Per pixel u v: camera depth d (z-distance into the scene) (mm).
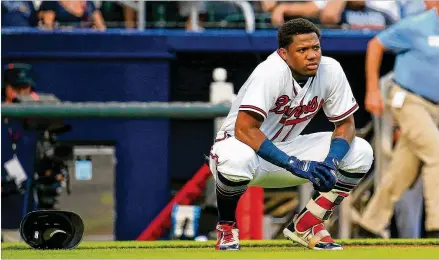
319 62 15477
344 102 16234
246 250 16656
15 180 28812
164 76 29938
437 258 14250
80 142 29719
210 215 29281
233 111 16422
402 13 30594
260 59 30938
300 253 15484
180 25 31422
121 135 29828
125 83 29891
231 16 31094
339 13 30594
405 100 28219
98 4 31469
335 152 15797
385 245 19797
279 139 16719
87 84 29828
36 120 26703
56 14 30672
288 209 30000
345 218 29078
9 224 28844
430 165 27984
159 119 29859
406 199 29391
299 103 16047
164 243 20672
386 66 30719
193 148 30922
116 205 29703
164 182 29859
